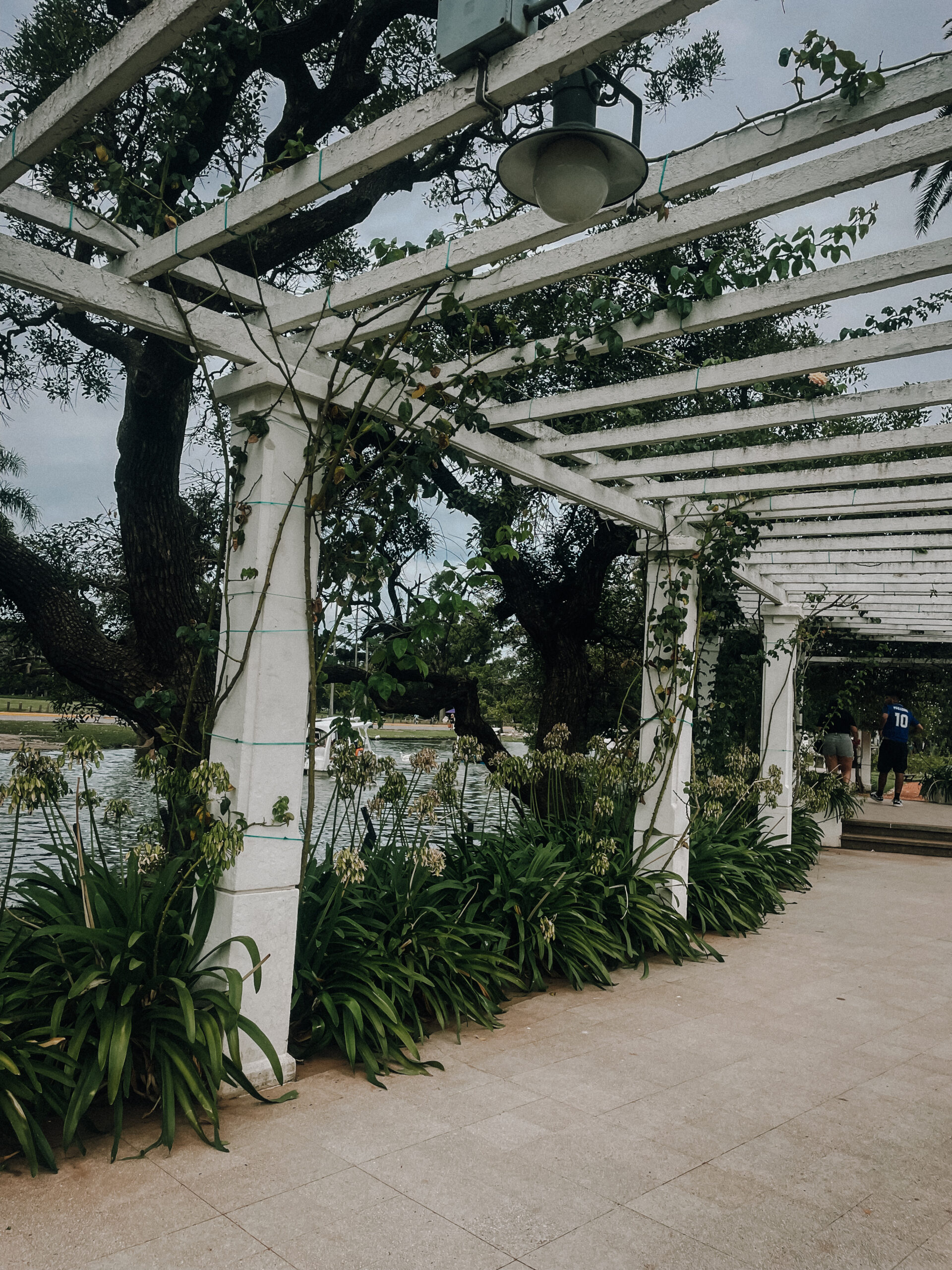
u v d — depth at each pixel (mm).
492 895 4855
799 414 4219
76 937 2945
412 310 3441
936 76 2182
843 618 9859
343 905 4082
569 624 8312
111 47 2291
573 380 7258
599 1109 3229
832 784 10266
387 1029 3688
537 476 4883
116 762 18156
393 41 6605
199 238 2850
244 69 4832
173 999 3143
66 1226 2344
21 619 7684
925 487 5332
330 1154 2805
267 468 3492
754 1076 3621
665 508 5891
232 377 3605
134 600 5488
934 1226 2518
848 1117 3252
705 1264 2287
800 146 2412
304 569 3584
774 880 7715
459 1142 2922
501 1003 4477
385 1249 2289
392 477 3803
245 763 3367
